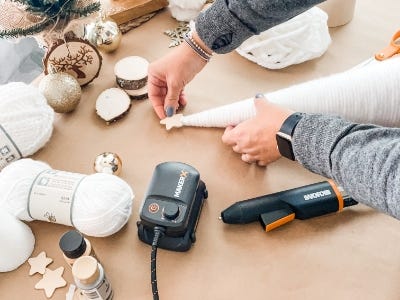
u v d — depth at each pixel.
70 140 0.74
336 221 0.64
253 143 0.68
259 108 0.69
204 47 0.72
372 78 0.71
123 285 0.59
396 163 0.50
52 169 0.66
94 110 0.78
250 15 0.65
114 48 0.84
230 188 0.68
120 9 0.87
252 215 0.63
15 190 0.61
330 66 0.83
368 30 0.88
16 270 0.62
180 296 0.58
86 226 0.60
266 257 0.61
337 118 0.59
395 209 0.50
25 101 0.68
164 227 0.60
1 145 0.66
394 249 0.61
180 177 0.63
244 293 0.58
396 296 0.57
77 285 0.55
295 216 0.64
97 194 0.60
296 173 0.69
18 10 0.71
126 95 0.77
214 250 0.62
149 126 0.76
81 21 0.78
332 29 0.88
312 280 0.59
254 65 0.83
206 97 0.79
